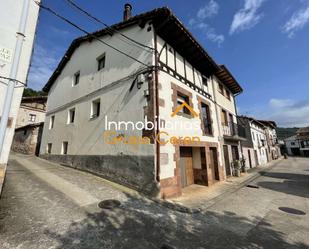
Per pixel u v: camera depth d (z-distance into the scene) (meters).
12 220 3.14
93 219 3.49
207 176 7.75
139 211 4.12
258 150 20.95
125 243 2.82
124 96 6.67
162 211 4.29
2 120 2.49
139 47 6.61
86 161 7.78
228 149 10.95
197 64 9.04
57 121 11.05
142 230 3.29
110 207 4.13
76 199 4.42
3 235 2.70
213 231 3.47
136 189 5.50
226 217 4.27
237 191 7.05
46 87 13.62
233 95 14.44
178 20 6.11
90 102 8.42
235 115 13.80
